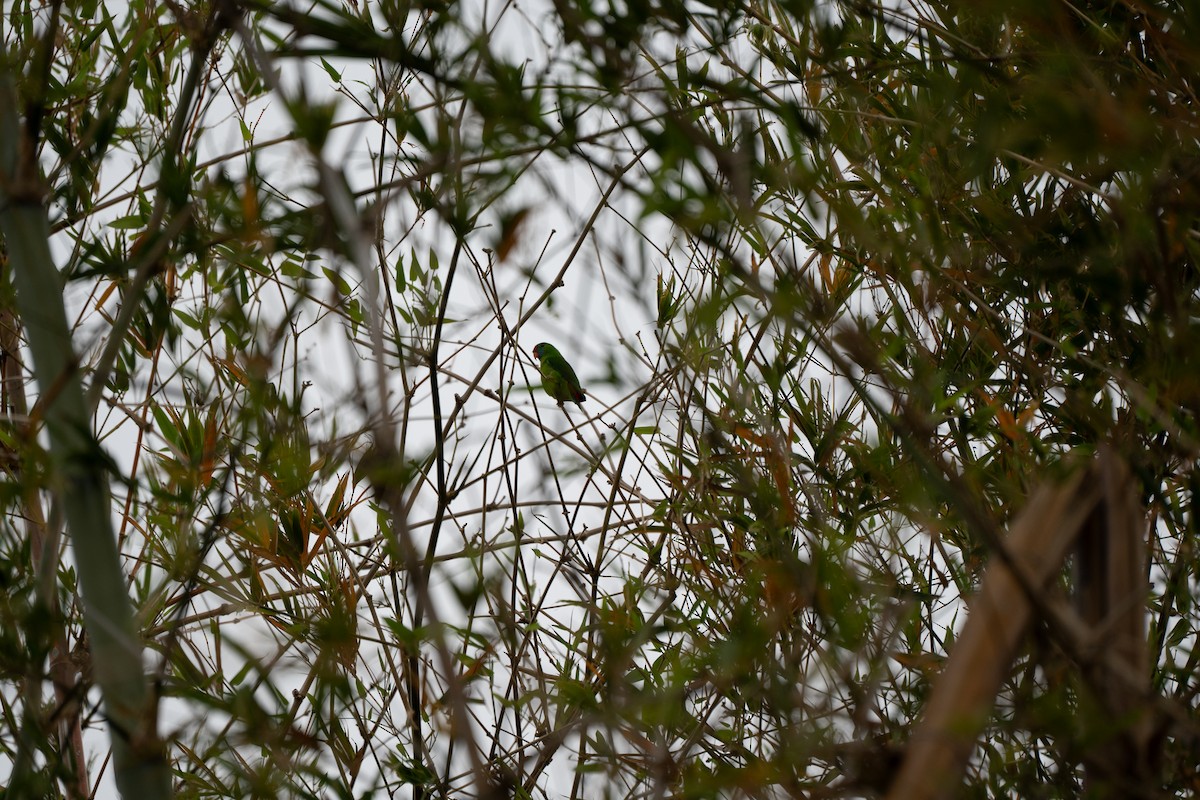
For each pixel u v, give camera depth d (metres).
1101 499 7.82
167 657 8.09
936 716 7.01
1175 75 8.10
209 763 8.26
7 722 8.09
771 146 8.23
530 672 8.30
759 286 7.84
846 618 7.91
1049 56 8.06
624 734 8.12
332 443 8.22
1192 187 7.97
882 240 8.19
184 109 8.14
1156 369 8.05
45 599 8.09
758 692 8.07
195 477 8.18
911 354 8.30
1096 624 7.82
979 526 7.27
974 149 8.16
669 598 8.23
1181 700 8.08
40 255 8.13
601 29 7.98
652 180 7.87
